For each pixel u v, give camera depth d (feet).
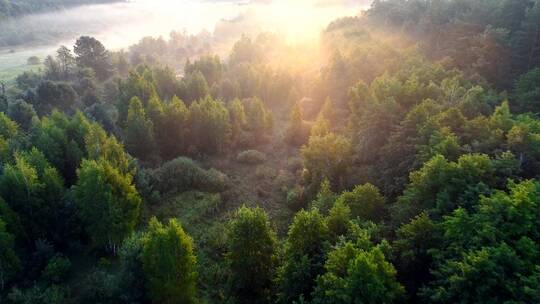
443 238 119.44
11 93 378.94
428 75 246.06
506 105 174.09
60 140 218.38
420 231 123.24
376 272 107.45
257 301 147.02
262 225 143.54
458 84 218.59
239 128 297.33
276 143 297.94
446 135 160.45
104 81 425.28
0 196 169.58
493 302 98.17
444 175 135.03
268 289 148.46
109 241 173.68
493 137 154.20
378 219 155.02
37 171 191.11
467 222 114.42
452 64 270.26
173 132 274.57
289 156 278.05
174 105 274.16
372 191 155.12
